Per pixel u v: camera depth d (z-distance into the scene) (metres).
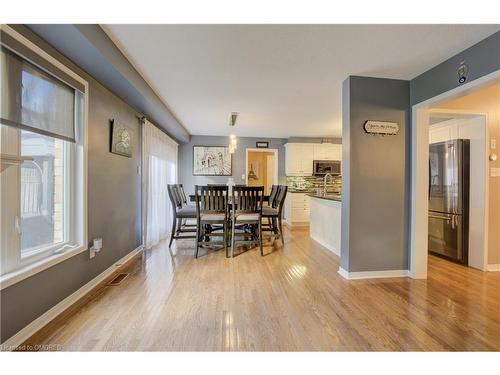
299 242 4.45
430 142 3.96
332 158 6.56
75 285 2.18
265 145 6.73
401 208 2.85
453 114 3.04
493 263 3.08
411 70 2.58
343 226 2.87
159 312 1.98
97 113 2.53
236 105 3.83
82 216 2.28
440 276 2.86
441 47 2.12
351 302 2.18
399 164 2.84
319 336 1.69
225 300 2.19
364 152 2.76
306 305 2.12
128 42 2.09
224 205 3.62
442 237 3.54
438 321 1.88
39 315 1.76
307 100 3.56
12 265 1.62
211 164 6.52
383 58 2.33
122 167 3.17
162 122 4.34
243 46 2.14
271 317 1.92
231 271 2.92
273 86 3.05
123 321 1.84
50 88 1.90
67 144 2.20
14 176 1.64
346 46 2.12
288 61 2.40
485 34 1.93
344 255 2.83
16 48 1.54
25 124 1.67
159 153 4.49
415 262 2.78
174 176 5.72
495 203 3.10
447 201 3.47
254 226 4.34
